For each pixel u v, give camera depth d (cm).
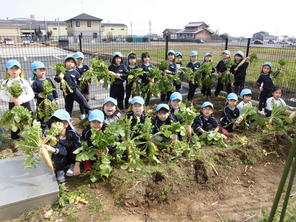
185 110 462
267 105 656
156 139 457
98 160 395
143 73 695
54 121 403
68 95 602
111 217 325
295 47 893
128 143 395
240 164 447
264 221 270
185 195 370
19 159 410
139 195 351
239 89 840
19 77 502
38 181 355
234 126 568
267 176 430
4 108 666
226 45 1052
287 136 534
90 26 5500
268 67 723
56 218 319
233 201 365
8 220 315
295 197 373
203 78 782
